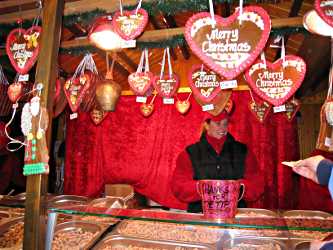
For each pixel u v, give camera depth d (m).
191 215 1.01
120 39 1.16
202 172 1.86
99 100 1.36
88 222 1.50
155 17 1.31
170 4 1.08
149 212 1.07
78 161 2.59
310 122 2.14
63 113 2.41
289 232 1.28
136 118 2.54
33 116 0.83
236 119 2.28
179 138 2.46
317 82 1.69
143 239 1.30
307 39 1.28
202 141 1.99
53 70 0.87
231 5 1.15
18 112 1.90
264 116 2.07
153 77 1.55
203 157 1.91
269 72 1.16
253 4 1.16
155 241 1.28
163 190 2.46
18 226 1.45
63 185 2.53
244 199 1.82
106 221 1.52
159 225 1.46
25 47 1.12
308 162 0.82
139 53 1.58
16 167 2.25
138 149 2.54
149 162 2.50
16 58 1.13
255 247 1.19
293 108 1.93
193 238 1.30
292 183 2.21
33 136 0.82
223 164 1.87
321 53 1.35
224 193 0.89
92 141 2.60
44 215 0.84
